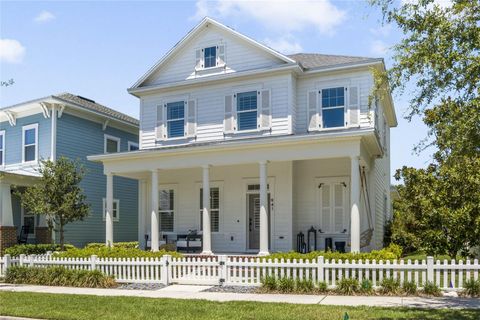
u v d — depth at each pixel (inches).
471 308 402.3
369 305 422.9
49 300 464.8
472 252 627.8
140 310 410.9
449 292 480.1
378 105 833.5
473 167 561.6
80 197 822.5
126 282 585.0
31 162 991.6
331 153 665.6
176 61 897.5
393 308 403.9
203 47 874.1
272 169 816.9
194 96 875.4
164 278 573.0
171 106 898.1
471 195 566.3
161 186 917.8
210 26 868.0
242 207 844.0
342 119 789.2
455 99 353.1
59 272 594.6
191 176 893.2
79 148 1026.7
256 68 828.0
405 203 652.1
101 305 435.8
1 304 446.3
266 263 533.6
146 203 927.0
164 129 893.2
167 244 846.5
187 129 871.1
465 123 326.6
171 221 906.1
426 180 606.9
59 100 957.2
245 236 836.6
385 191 1079.0
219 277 556.1
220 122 848.3
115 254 639.8
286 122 793.6
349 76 790.5
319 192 804.0
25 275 606.9
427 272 485.1
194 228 880.3
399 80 370.6
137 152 786.8
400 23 370.3
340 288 493.0
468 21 340.2
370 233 747.4
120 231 1127.0
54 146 965.2
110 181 825.5
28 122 1011.9
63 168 805.2
